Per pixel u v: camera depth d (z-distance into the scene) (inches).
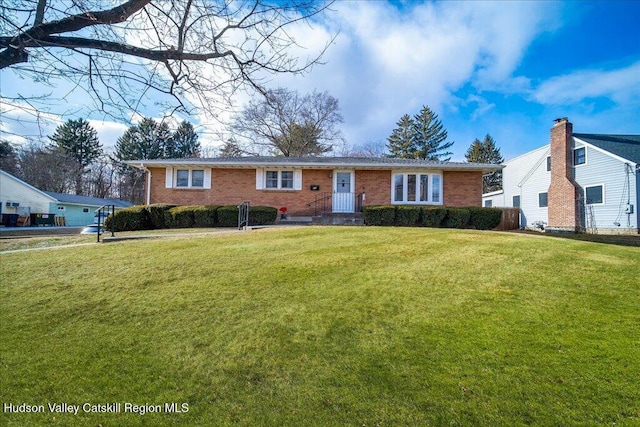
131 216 511.5
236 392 97.6
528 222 879.1
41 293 184.5
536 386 96.2
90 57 113.8
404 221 519.8
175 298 173.2
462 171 588.7
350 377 103.0
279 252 269.3
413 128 1834.4
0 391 98.7
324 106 944.3
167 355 119.2
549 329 131.6
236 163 581.3
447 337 126.5
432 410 87.5
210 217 523.5
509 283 186.9
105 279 207.0
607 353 113.1
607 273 202.7
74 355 119.9
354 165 579.2
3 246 367.6
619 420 82.7
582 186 706.2
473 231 396.2
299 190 602.5
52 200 1085.1
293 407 90.4
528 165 912.3
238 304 163.3
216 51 125.1
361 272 211.6
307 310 154.5
